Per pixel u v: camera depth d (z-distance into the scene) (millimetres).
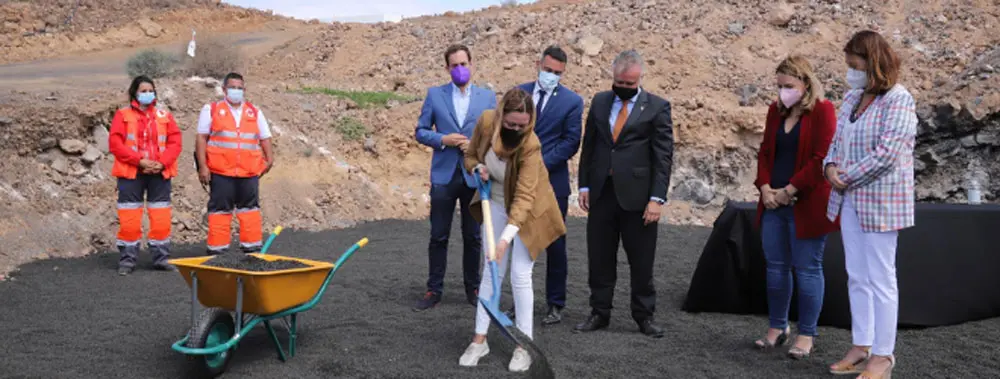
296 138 13867
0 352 5402
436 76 20953
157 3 31797
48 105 11508
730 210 6707
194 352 4480
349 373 4977
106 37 28734
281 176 12945
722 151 15609
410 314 6598
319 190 13117
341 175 13625
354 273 8477
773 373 5031
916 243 6242
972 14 19453
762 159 5508
